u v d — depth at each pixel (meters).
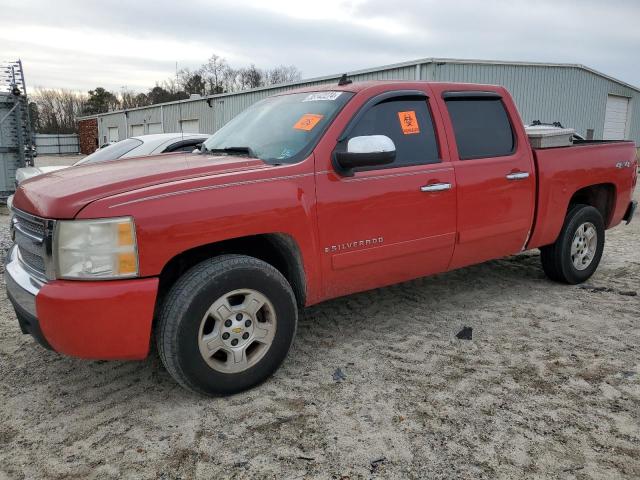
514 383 3.36
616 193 5.52
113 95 72.94
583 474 2.51
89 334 2.78
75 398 3.26
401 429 2.88
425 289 5.32
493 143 4.47
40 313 2.80
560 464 2.58
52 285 2.79
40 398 3.27
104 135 44.88
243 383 3.22
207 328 3.10
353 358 3.76
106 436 2.86
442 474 2.52
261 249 3.59
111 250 2.77
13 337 4.19
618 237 8.09
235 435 2.84
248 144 3.91
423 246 3.99
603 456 2.63
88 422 2.99
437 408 3.08
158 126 35.38
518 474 2.51
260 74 73.69
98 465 2.62
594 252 5.45
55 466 2.62
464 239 4.23
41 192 3.05
